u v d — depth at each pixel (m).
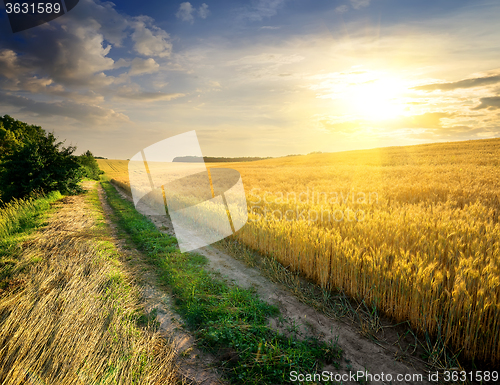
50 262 6.62
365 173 21.77
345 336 4.11
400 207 8.94
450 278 4.29
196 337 4.14
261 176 25.20
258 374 3.37
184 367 3.52
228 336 4.02
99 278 5.80
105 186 36.47
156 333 4.16
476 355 3.53
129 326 4.18
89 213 14.15
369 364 3.53
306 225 6.89
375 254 4.89
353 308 4.83
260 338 3.97
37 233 9.48
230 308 4.77
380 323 4.38
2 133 44.81
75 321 4.04
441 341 3.67
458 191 11.49
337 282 5.38
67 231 9.88
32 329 3.76
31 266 6.32
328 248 5.51
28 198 18.11
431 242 4.95
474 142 49.91
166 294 5.52
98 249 8.05
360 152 56.78
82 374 3.00
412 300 4.10
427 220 6.57
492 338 3.41
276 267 6.51
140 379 3.07
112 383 2.94
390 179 17.16
